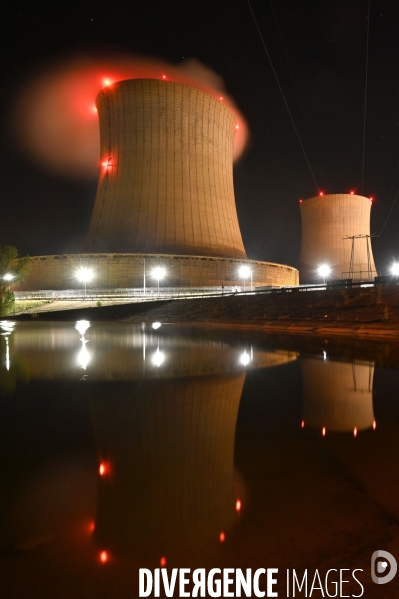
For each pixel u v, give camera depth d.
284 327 25.25
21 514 3.21
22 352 13.86
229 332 22.89
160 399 7.11
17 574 2.52
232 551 2.73
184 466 4.14
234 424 5.62
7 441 4.97
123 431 5.34
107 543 2.83
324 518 3.10
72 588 2.39
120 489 3.62
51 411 6.34
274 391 7.72
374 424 5.59
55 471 4.05
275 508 3.26
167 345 16.02
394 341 17.09
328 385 8.27
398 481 3.77
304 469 4.05
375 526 2.99
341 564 2.60
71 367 10.66
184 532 2.93
